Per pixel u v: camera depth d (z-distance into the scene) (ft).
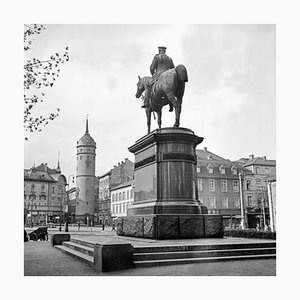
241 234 53.21
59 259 34.78
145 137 43.60
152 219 38.17
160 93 43.96
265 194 144.56
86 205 221.66
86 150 225.56
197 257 30.63
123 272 26.53
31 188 218.79
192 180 41.42
